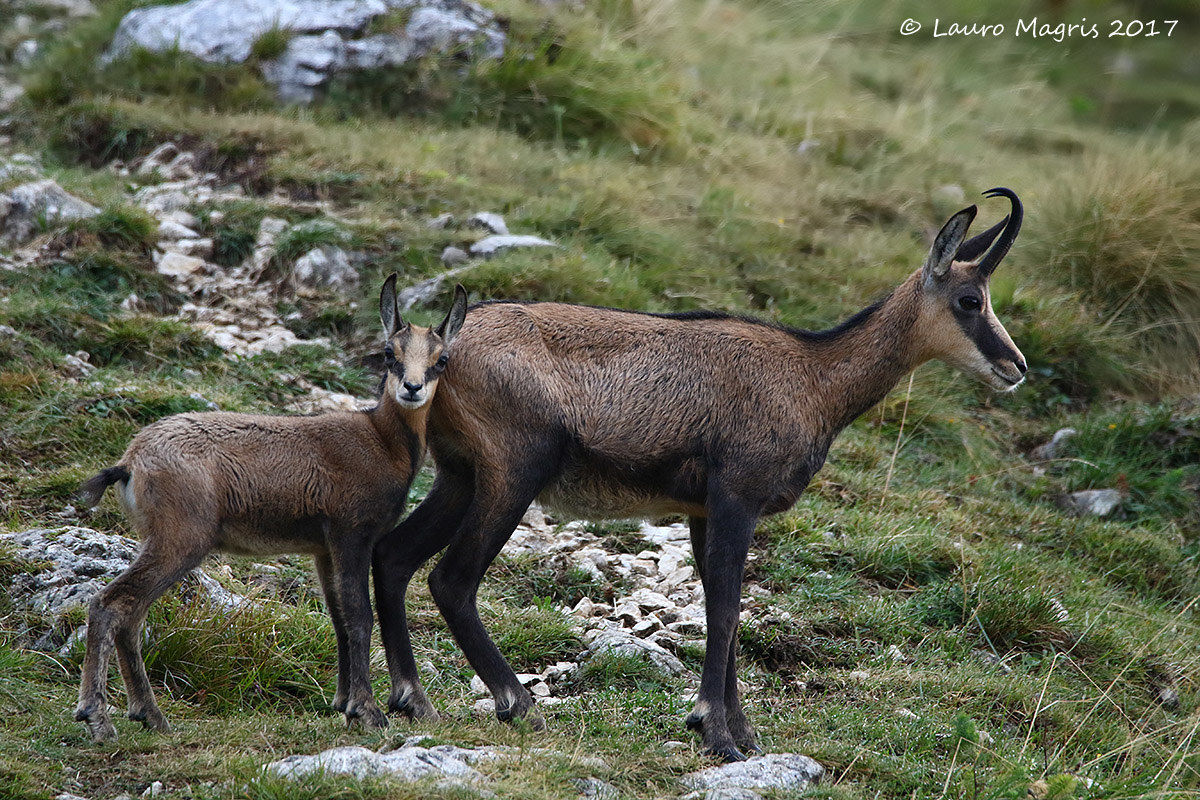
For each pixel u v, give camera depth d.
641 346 19.16
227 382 30.19
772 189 45.38
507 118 47.50
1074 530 31.03
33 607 20.34
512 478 18.48
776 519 27.94
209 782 15.61
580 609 24.31
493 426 18.48
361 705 17.67
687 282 37.78
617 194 41.62
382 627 18.97
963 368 20.62
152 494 16.84
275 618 20.66
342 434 18.23
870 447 32.75
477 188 40.66
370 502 18.23
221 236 36.50
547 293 34.53
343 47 46.94
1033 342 37.97
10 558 21.03
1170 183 42.69
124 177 40.41
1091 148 54.47
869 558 27.12
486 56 48.53
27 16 56.94
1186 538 32.34
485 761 16.38
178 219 37.06
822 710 20.95
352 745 17.00
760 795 16.44
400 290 34.69
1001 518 31.22
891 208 45.34
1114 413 36.25
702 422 18.94
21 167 38.62
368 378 32.25
